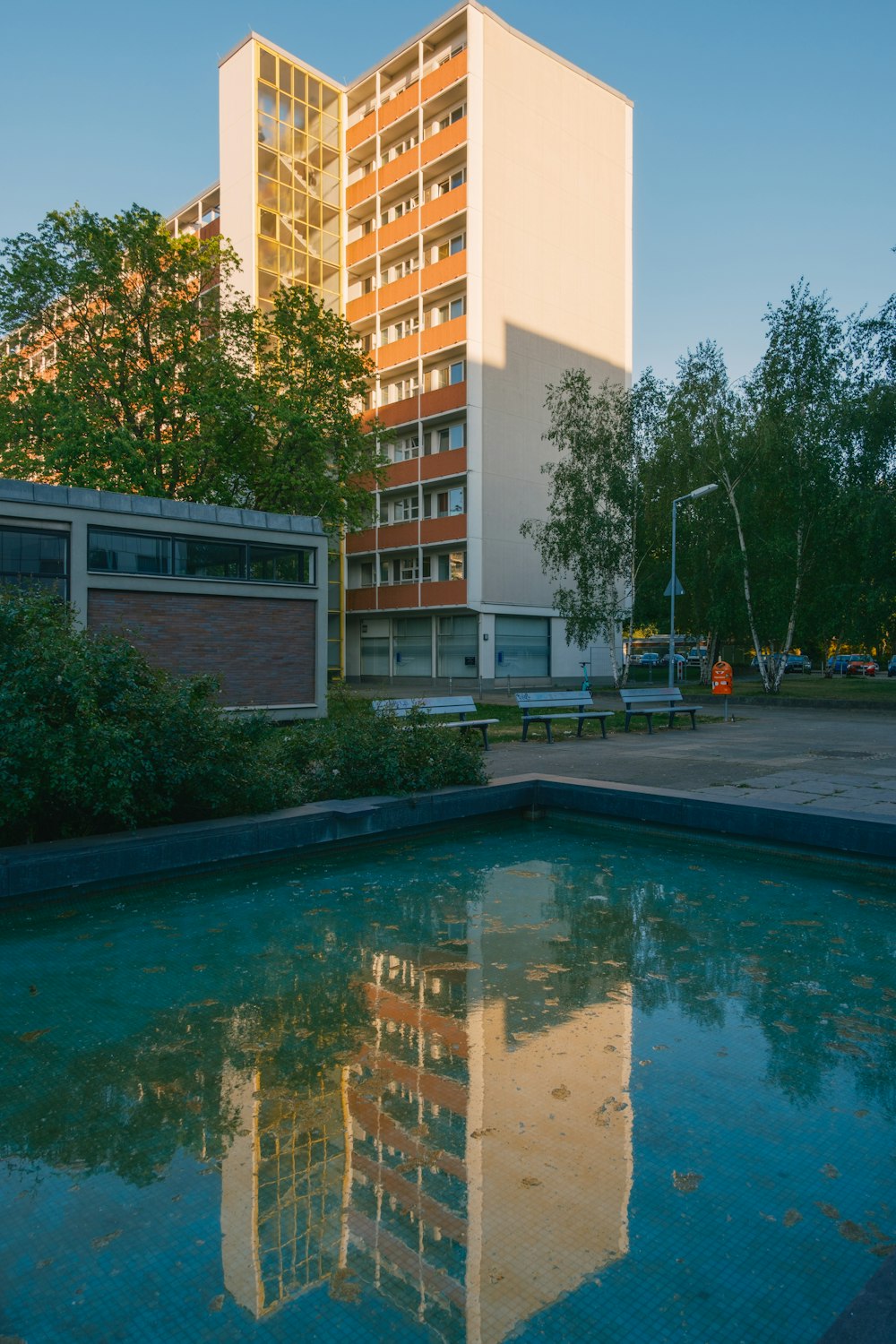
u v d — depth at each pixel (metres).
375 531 41.88
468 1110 3.45
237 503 25.31
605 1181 2.96
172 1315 2.38
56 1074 3.78
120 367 23.84
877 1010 4.46
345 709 12.30
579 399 32.00
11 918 5.91
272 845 7.32
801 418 27.12
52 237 23.69
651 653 63.50
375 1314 2.36
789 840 7.59
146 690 7.26
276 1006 4.51
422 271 39.25
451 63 37.72
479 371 37.03
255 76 39.56
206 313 25.31
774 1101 3.51
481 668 37.81
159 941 5.52
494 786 9.03
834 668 53.06
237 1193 2.92
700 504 31.22
